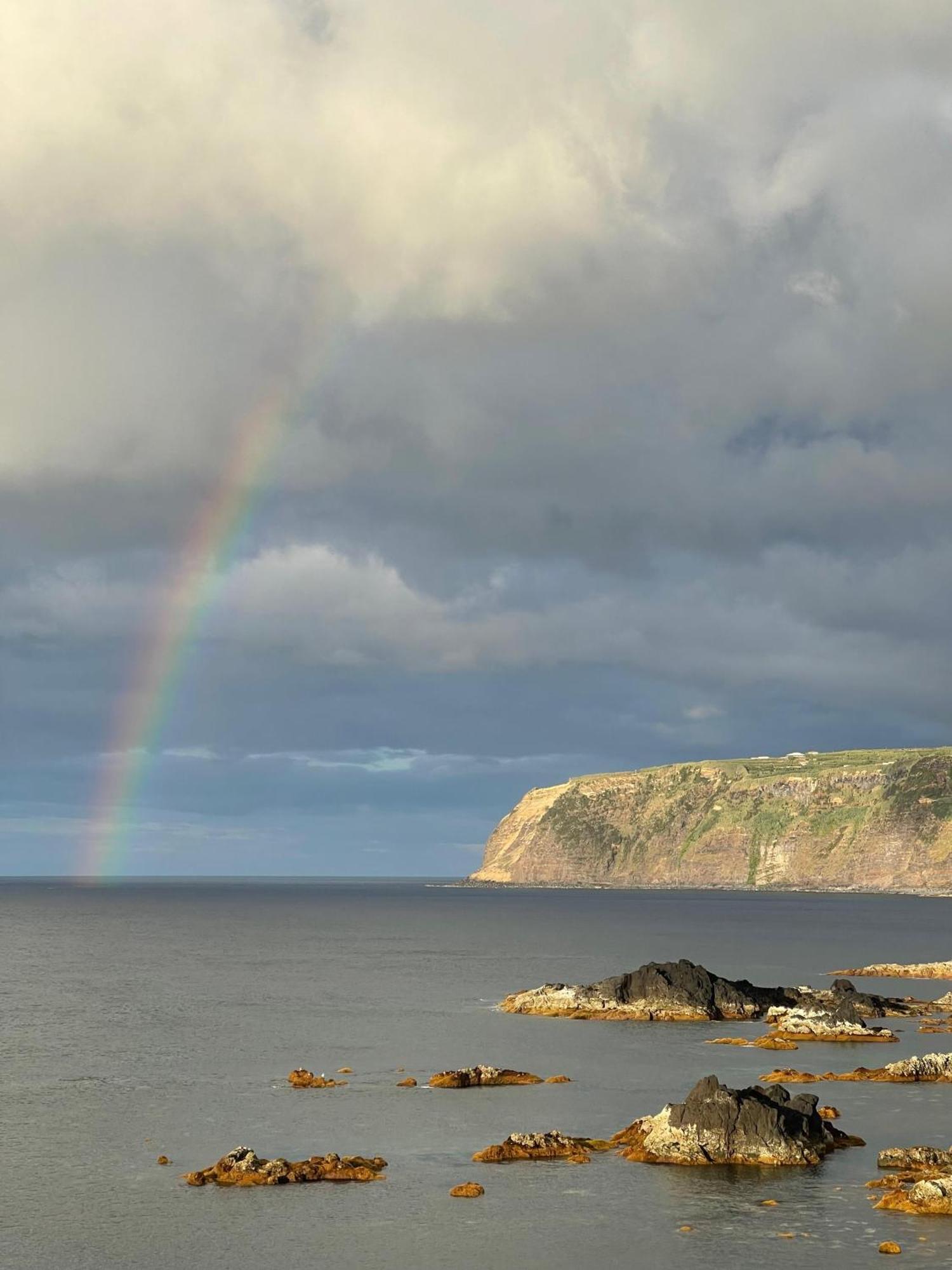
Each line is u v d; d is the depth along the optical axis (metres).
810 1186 58.62
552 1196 57.31
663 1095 77.81
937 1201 55.03
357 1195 57.69
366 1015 115.38
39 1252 50.94
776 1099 66.38
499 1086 80.88
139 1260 50.19
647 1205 55.94
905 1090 79.31
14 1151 65.12
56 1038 101.62
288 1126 70.00
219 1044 98.50
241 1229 53.41
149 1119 72.00
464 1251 50.81
